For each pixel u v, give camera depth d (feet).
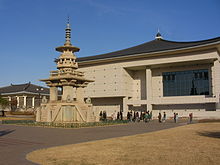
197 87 198.90
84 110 115.03
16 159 36.91
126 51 230.89
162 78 215.10
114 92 219.41
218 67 184.85
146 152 41.70
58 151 42.98
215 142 52.49
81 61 233.76
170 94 209.97
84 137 64.69
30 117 199.00
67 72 116.37
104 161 35.35
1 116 217.36
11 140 58.59
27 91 278.67
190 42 207.62
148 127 101.96
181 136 63.93
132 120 163.32
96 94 228.22
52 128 92.27
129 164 33.65
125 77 219.82
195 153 40.50
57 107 110.01
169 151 42.47
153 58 205.16
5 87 313.32
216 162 34.35
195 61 192.95
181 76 207.00
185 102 194.90
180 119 183.93
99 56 240.32
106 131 81.87
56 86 121.80
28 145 50.83
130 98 226.99
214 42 174.50
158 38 246.68
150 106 207.31
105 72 225.97
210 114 185.68
